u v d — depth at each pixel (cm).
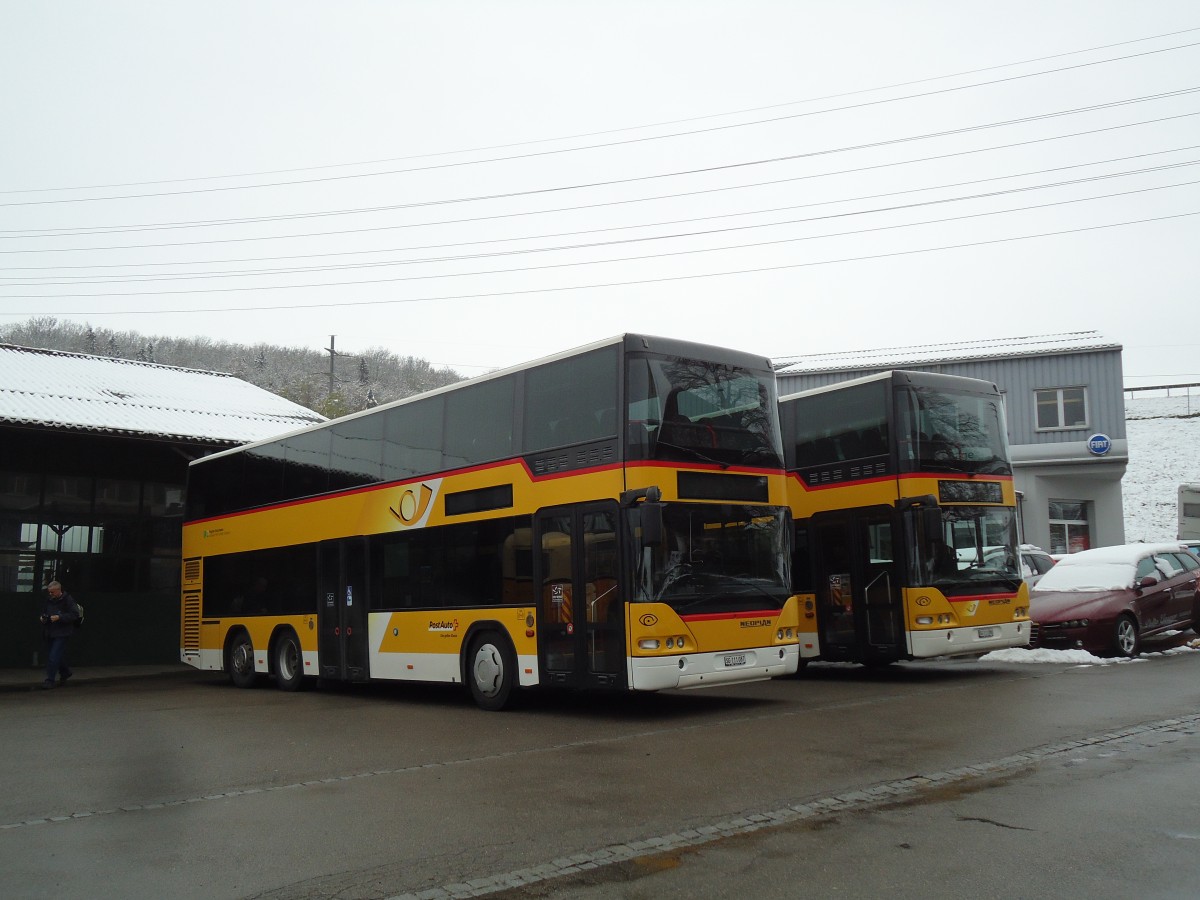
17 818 748
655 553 1110
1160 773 758
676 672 1101
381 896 533
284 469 1791
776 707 1225
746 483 1220
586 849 607
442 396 1427
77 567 2356
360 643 1530
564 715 1225
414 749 1002
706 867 564
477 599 1314
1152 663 1523
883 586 1477
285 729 1202
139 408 2547
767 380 1287
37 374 2741
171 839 666
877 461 1503
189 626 2027
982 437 1552
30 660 2269
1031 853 567
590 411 1184
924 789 733
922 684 1421
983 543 1508
